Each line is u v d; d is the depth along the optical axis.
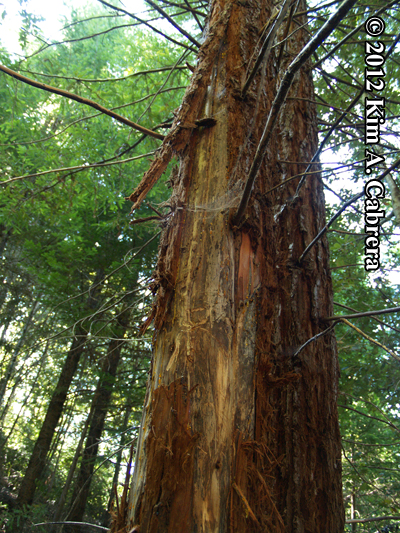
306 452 1.60
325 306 1.98
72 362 7.30
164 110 3.70
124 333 5.35
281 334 1.85
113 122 4.41
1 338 9.09
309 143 2.41
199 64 1.56
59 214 4.12
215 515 0.89
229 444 0.98
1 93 4.22
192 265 1.17
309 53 0.80
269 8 1.92
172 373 1.04
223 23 1.67
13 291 9.27
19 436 10.96
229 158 1.34
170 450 0.93
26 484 6.70
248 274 1.21
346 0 0.69
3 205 3.96
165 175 5.07
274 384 1.16
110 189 4.27
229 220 1.23
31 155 4.15
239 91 1.49
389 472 3.80
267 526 0.96
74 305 5.21
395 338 3.87
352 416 4.48
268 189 1.45
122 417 7.29
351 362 4.14
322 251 2.14
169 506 0.89
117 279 6.19
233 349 1.08
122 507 0.97
